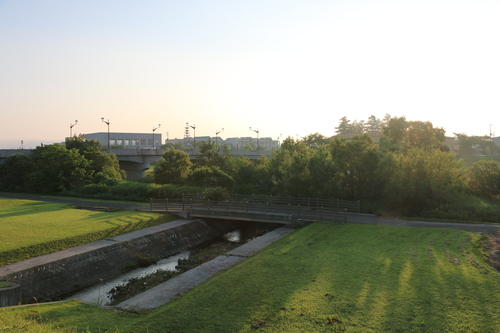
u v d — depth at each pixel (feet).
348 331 30.96
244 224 113.50
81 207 112.57
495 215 83.66
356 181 106.83
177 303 39.88
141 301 44.73
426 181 92.27
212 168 151.12
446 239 62.44
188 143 561.43
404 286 40.78
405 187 92.99
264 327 32.24
